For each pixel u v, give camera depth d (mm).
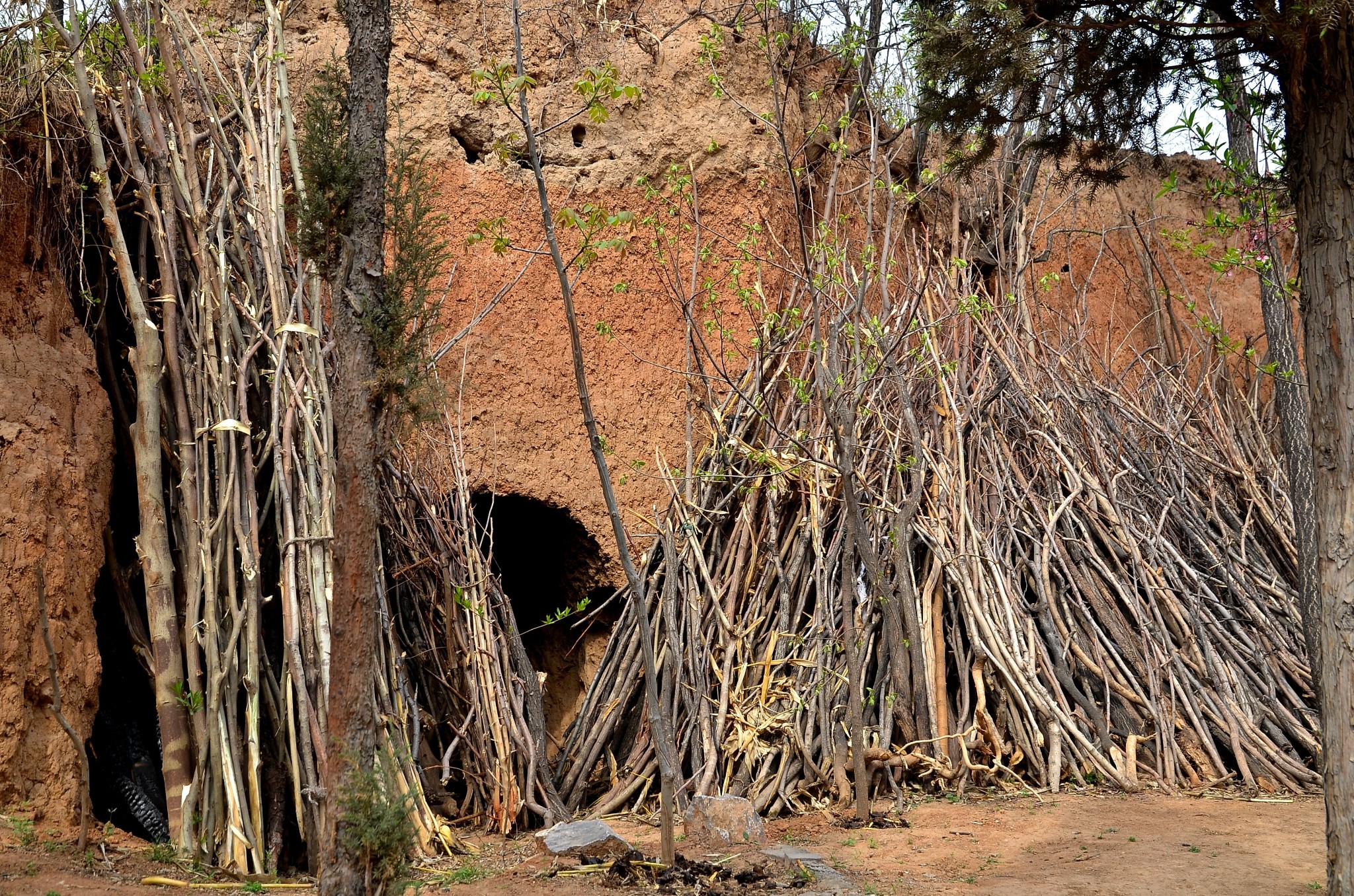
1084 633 8797
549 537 9461
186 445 6652
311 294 7254
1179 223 13469
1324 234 4891
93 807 6543
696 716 7727
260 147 7395
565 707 9141
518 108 9445
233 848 6059
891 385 9750
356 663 4582
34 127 6973
